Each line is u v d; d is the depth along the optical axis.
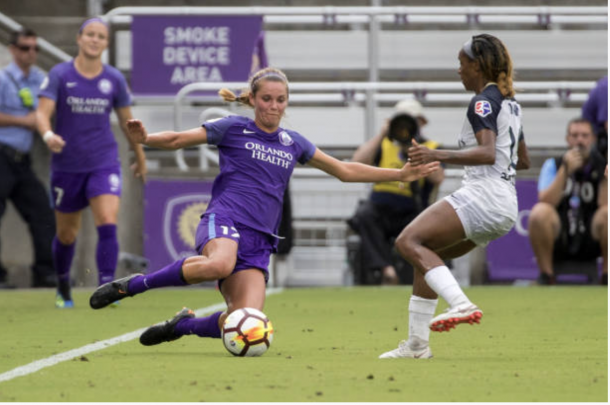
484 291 41.75
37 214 45.19
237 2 65.38
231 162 21.28
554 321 29.02
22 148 44.50
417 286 20.16
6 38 51.81
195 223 46.72
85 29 33.22
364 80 59.09
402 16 49.19
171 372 17.52
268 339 20.14
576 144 44.41
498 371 17.81
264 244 21.05
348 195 48.84
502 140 20.17
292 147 21.58
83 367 18.36
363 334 25.27
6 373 17.64
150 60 47.94
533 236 45.09
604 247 44.53
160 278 20.19
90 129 33.25
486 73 20.50
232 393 15.09
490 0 65.19
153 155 50.41
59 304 34.28
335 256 48.72
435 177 43.69
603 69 58.19
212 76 48.00
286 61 59.00
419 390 15.43
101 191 33.09
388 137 42.25
